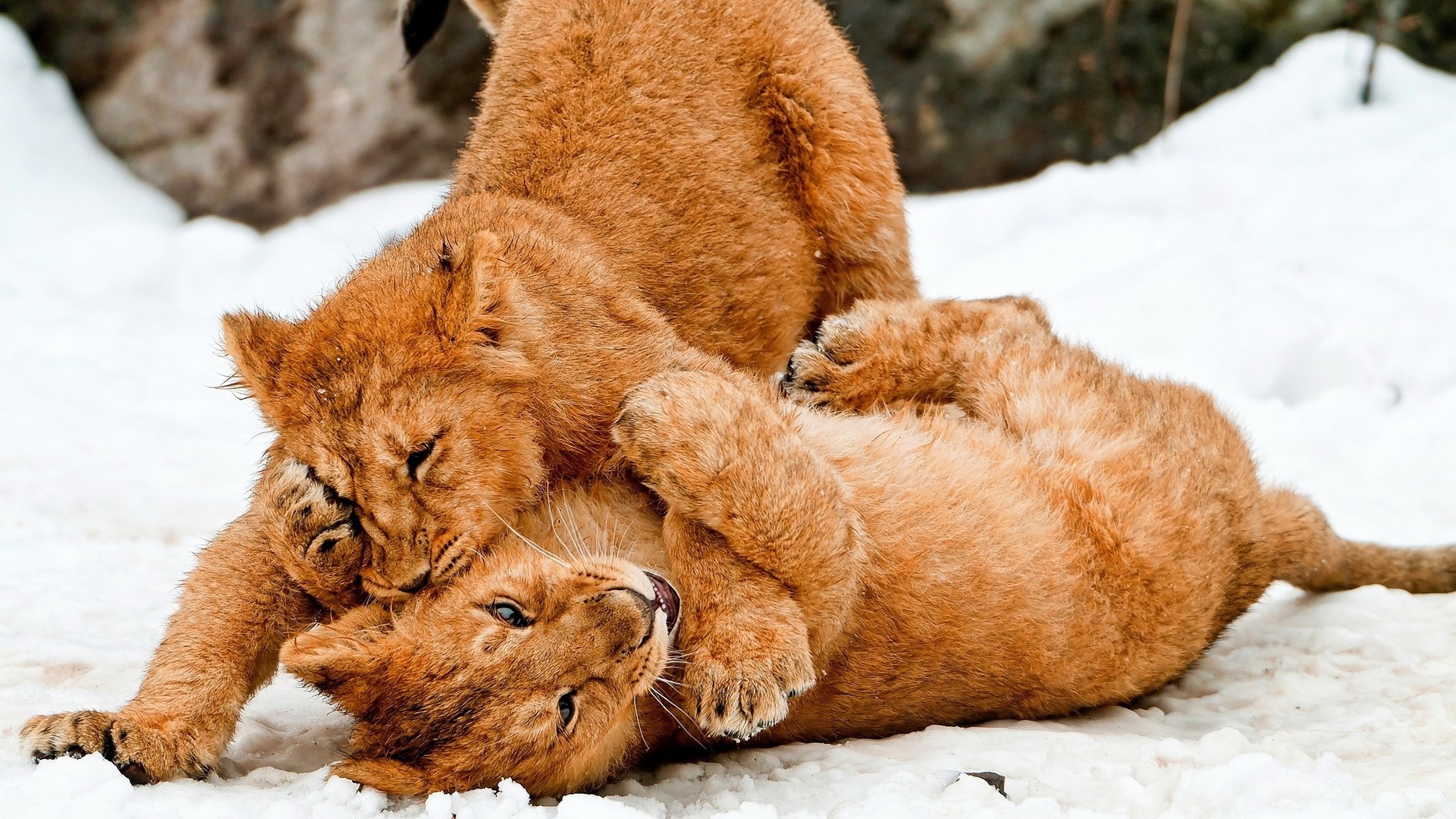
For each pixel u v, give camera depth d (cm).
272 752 914
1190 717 989
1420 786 761
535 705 790
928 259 2156
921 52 2461
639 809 779
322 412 877
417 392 870
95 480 1540
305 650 798
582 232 1059
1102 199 2222
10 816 729
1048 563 955
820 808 778
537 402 915
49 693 954
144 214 2545
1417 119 2262
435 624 820
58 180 2517
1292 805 722
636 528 912
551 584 816
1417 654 1052
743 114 1173
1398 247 1869
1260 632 1131
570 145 1112
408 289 934
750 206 1154
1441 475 1491
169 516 1442
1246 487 1088
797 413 981
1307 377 1730
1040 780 802
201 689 870
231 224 2459
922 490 950
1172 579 994
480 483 871
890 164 1253
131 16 2589
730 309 1138
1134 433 1030
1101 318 1828
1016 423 1048
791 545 845
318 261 2317
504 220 1022
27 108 2553
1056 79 2447
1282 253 1916
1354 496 1452
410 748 798
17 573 1243
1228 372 1720
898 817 734
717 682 820
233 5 2559
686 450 855
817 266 1227
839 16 2464
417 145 2539
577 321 950
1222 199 2158
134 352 2016
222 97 2564
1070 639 959
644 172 1109
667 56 1147
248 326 948
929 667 935
